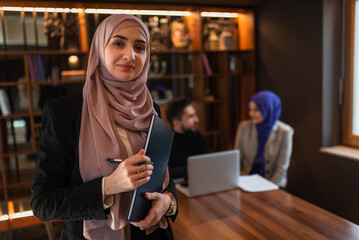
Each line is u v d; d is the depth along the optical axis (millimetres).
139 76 1147
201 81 3963
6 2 2092
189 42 3904
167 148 1091
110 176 957
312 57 3359
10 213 1811
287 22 3658
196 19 3875
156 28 3822
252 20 4082
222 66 4125
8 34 3412
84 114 1043
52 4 3143
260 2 3891
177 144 2785
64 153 1017
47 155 1005
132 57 1052
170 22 4004
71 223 1080
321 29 3219
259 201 2074
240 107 4422
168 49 3939
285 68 3758
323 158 3309
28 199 1890
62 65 3609
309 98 3439
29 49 3500
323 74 3246
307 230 1677
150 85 4008
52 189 986
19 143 3494
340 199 3145
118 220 1004
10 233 1827
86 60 3455
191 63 4152
